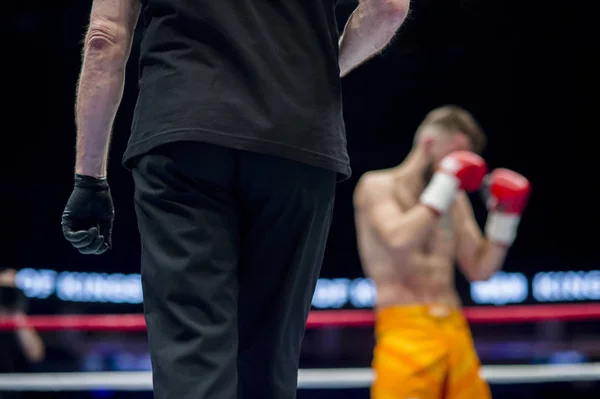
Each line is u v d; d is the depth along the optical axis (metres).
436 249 2.77
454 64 10.48
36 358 4.28
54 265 11.83
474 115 11.28
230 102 1.07
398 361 2.58
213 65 1.08
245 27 1.10
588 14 9.56
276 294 1.16
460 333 2.66
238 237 1.12
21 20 9.65
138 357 9.88
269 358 1.17
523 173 11.91
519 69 10.56
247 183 1.10
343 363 10.68
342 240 12.76
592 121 11.29
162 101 1.08
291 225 1.14
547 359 10.20
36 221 11.79
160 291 1.06
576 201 12.09
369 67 10.77
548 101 11.09
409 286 2.69
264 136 1.07
